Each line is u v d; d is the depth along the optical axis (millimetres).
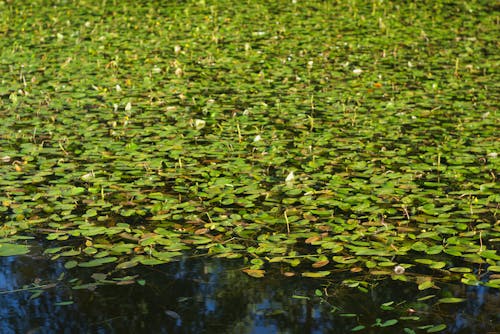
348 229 4703
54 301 3967
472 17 12867
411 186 5418
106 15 13102
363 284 4109
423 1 14586
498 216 4961
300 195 5320
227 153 6219
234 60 9797
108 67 9406
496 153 6164
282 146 6418
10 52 10156
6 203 5105
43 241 4602
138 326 3729
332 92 8273
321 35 11484
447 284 4121
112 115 7344
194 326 3719
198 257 4453
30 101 7793
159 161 5973
